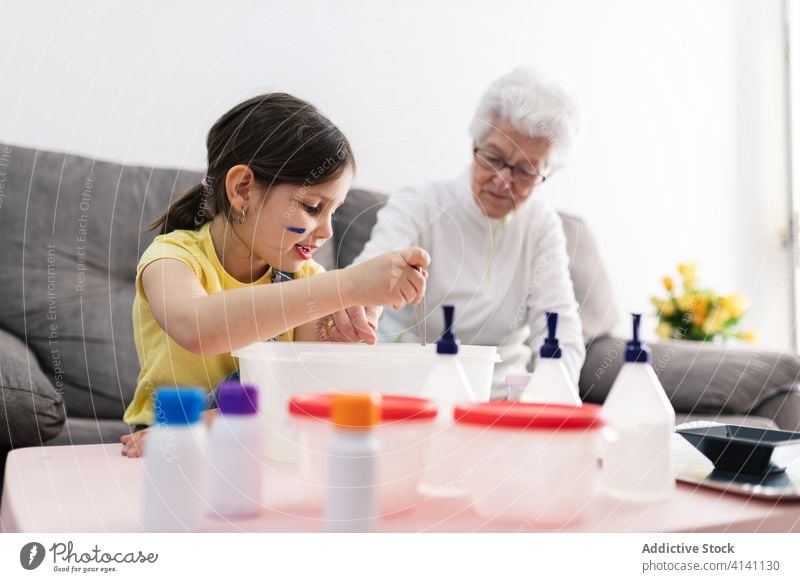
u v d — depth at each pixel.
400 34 1.61
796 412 1.29
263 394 0.59
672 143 2.01
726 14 2.14
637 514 0.47
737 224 2.15
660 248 1.98
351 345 0.65
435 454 0.47
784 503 0.50
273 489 0.51
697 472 0.58
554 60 1.80
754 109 2.18
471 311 1.30
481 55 1.70
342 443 0.42
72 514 0.45
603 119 1.87
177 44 1.51
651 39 1.97
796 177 2.25
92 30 1.48
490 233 1.32
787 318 2.21
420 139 1.63
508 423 0.45
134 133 1.50
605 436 0.51
